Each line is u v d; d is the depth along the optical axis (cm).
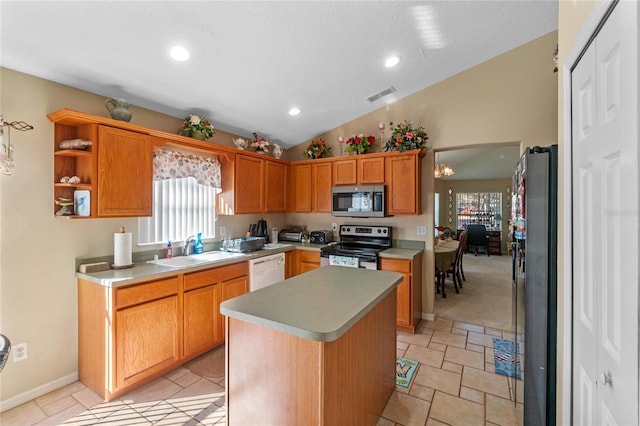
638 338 75
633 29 76
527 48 298
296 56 244
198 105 295
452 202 989
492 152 673
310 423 131
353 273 228
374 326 182
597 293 100
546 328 152
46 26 171
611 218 90
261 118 352
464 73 328
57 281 222
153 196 286
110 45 194
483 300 434
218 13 185
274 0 183
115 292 208
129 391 220
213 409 202
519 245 186
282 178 416
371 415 178
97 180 218
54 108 219
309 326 128
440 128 342
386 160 353
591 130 105
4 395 199
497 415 194
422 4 211
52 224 219
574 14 120
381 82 314
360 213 363
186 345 255
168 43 201
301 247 387
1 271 197
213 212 346
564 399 127
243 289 312
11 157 196
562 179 134
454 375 240
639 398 74
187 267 254
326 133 422
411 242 366
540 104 295
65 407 203
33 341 211
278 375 140
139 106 274
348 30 223
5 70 197
